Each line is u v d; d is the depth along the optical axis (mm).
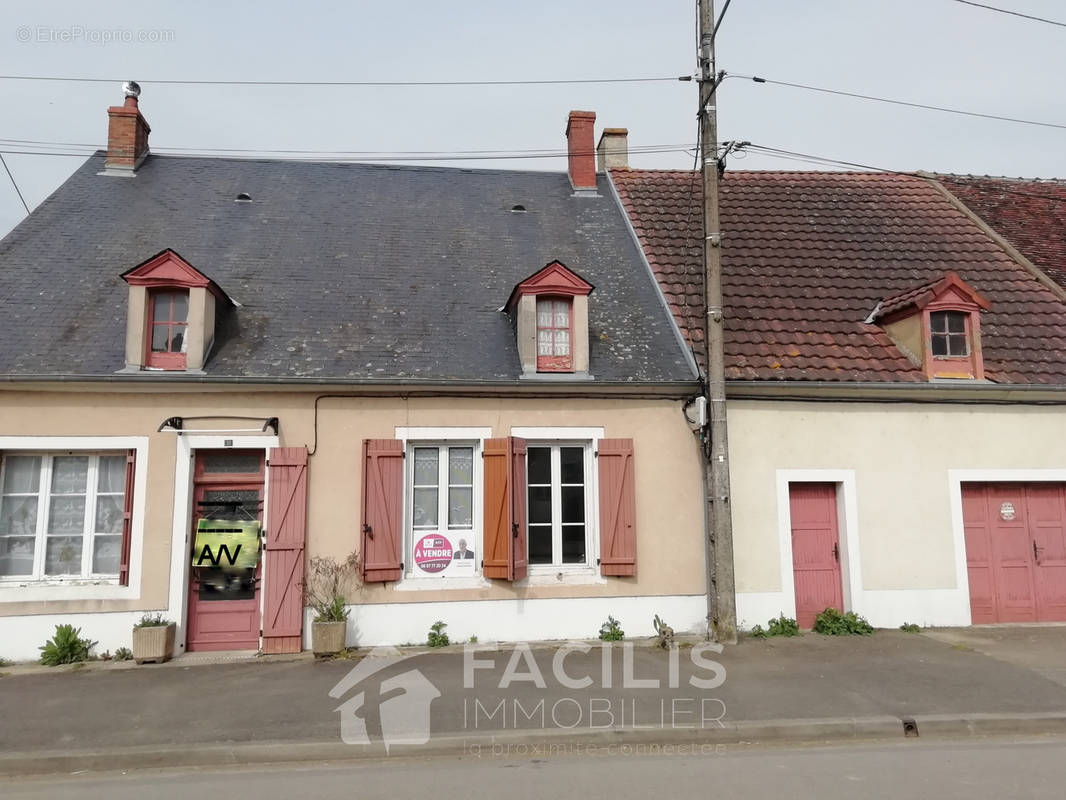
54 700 7172
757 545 9891
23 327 9562
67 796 5258
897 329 10961
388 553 9242
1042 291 12148
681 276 11977
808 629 9984
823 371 10242
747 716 6492
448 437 9602
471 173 14914
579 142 14812
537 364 9922
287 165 14422
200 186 13297
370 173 14477
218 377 9102
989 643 9133
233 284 10805
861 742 6234
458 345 10172
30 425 8945
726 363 10227
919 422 10344
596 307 11188
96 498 9180
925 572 10086
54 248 11109
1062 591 10422
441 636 9227
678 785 5215
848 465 10148
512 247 12555
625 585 9648
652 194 14516
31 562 9008
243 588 9297
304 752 5930
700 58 9727
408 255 12016
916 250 13062
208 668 8320
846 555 10031
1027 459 10422
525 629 9414
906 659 8359
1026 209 14875
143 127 13898
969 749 6008
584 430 9859
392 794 5125
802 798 4953
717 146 9641
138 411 9164
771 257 12609
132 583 8883
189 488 9195
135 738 6145
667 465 9922
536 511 9852
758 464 10023
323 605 9047
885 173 15727
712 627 9406
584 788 5172
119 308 10102
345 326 10266
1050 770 5480
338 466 9398
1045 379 10469
